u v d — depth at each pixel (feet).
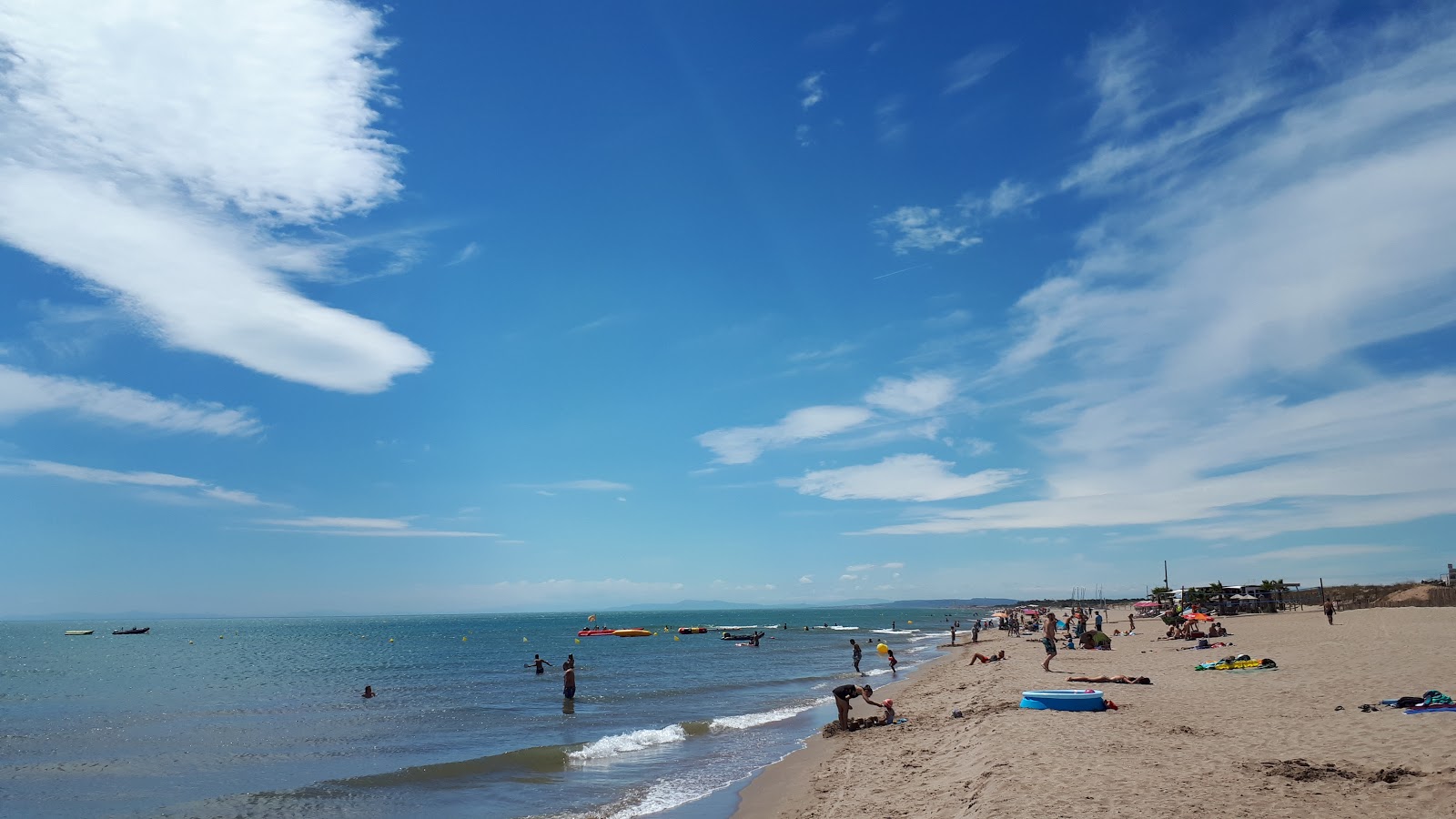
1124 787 32.89
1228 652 107.96
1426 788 29.14
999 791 34.17
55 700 126.93
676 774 60.23
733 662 193.77
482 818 48.98
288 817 50.78
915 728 63.16
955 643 232.32
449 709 107.55
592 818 48.21
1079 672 90.22
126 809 53.52
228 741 82.64
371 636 457.68
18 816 51.98
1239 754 38.60
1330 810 27.94
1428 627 128.57
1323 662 82.33
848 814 38.88
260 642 401.29
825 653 230.48
